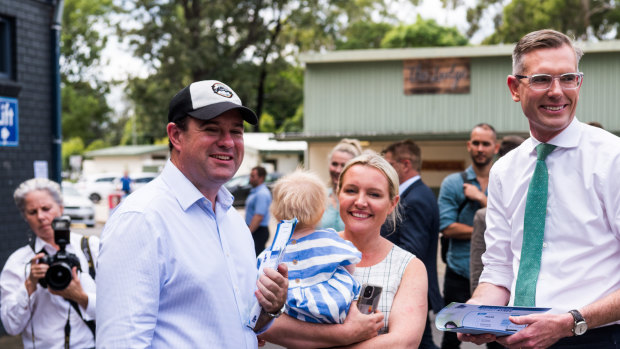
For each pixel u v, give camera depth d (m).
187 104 2.12
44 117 7.24
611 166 2.36
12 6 6.78
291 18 36.03
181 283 2.01
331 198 4.64
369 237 2.85
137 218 1.98
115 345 1.87
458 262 5.01
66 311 3.26
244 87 36.22
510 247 2.72
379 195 2.83
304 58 20.64
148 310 1.92
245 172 31.55
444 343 4.83
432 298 4.20
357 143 4.96
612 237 2.38
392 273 2.80
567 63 2.41
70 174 54.81
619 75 18.88
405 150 4.32
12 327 3.27
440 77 20.27
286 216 2.71
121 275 1.92
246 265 2.29
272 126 54.78
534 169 2.57
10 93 6.76
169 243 2.01
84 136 55.19
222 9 34.66
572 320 2.19
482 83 20.03
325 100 20.92
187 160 2.14
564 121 2.42
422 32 44.28
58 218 3.20
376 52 20.30
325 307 2.48
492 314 2.29
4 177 6.69
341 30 45.00
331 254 2.58
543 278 2.46
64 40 47.88
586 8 38.00
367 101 20.69
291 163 39.97
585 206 2.41
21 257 3.38
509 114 19.92
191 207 2.13
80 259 3.36
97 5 47.97
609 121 19.00
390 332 2.60
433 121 20.38
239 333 2.14
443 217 5.07
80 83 51.12
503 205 2.73
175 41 33.56
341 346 2.52
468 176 5.12
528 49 2.47
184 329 2.00
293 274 2.58
